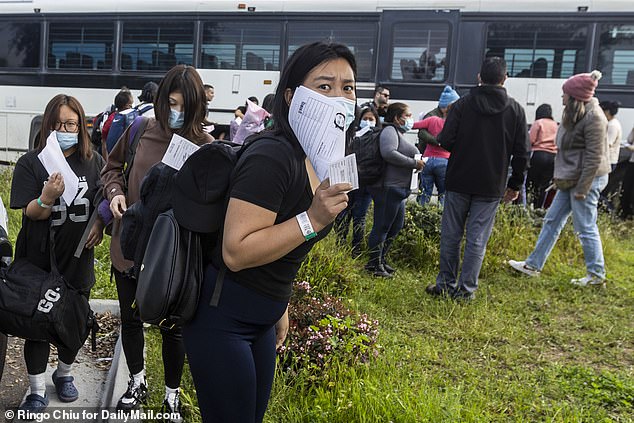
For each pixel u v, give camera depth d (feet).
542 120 30.94
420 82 34.27
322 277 17.21
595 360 14.78
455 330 16.03
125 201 10.09
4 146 40.34
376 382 11.53
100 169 11.05
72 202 10.45
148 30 37.60
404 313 17.24
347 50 6.81
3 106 40.11
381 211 19.93
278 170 6.48
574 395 12.67
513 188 18.48
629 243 28.30
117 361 12.36
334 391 11.22
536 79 33.30
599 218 28.07
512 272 21.76
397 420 10.41
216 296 6.84
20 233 10.54
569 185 19.89
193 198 6.88
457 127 17.74
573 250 23.84
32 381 10.83
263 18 35.86
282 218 6.74
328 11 35.09
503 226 23.61
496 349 15.05
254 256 6.39
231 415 7.06
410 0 34.24
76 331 10.20
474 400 11.87
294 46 35.60
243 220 6.40
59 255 10.52
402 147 19.56
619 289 20.35
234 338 6.93
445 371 13.51
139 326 10.54
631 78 32.50
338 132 6.40
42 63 39.34
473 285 18.48
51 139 10.02
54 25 39.01
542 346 15.46
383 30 34.53
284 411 10.76
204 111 10.02
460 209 18.26
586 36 32.76
